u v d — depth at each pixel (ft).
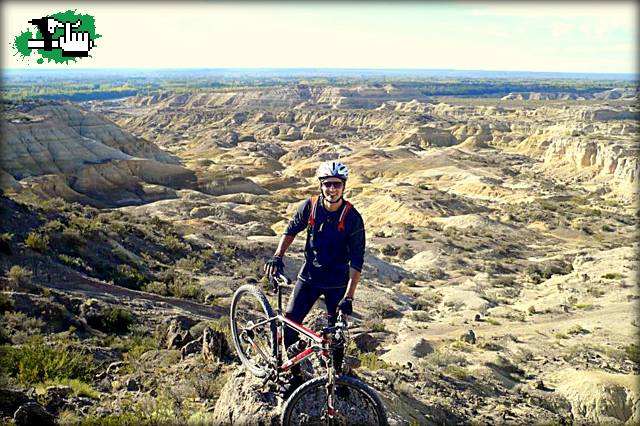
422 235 192.75
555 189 312.71
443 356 65.16
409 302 117.08
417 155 428.56
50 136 279.08
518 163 422.00
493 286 136.26
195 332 52.19
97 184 268.62
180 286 89.86
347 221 17.47
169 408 25.99
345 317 16.52
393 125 602.85
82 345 46.85
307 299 18.24
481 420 41.91
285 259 126.62
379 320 95.61
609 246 192.03
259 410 19.44
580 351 75.92
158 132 626.23
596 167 351.67
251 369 19.86
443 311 111.24
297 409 18.80
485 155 453.58
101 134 335.88
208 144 491.72
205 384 28.63
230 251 123.54
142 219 132.87
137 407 26.78
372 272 137.49
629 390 59.00
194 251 118.62
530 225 223.92
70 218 99.91
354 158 406.62
